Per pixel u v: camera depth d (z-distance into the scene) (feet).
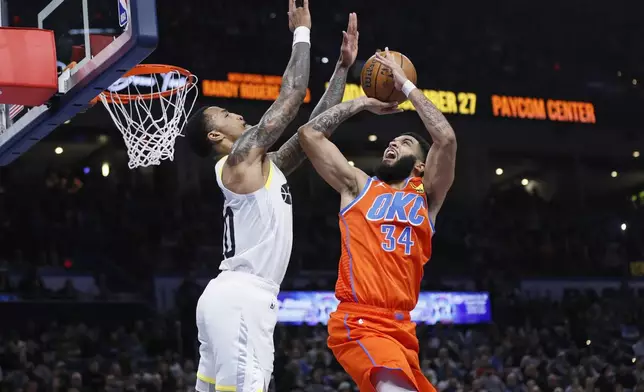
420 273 14.71
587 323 59.62
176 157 66.23
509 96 72.69
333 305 56.03
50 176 64.23
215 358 12.91
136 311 52.90
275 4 68.44
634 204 80.59
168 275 56.34
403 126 69.82
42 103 18.44
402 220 14.43
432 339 52.60
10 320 49.83
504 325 59.41
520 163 78.43
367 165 75.36
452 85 71.31
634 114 76.23
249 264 13.11
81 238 59.16
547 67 74.69
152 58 62.54
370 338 14.08
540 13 76.64
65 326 49.83
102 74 16.84
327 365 46.91
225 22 65.62
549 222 72.79
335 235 65.77
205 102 62.64
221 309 12.94
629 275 69.31
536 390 44.75
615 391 46.57
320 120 14.55
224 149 14.06
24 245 58.34
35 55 17.76
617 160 78.59
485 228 69.97
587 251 70.18
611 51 77.10
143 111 22.95
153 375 42.24
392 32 71.87
